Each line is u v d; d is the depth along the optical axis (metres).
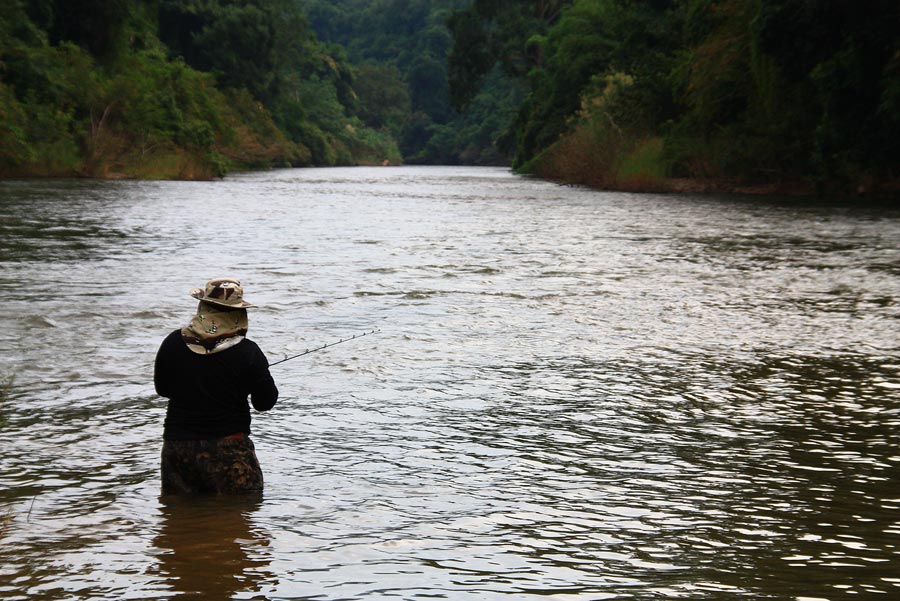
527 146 74.50
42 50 48.44
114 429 6.30
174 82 66.31
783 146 37.72
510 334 9.66
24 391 7.21
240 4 96.94
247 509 4.91
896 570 4.25
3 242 17.14
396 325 10.02
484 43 87.00
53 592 3.90
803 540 4.61
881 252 17.31
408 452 5.92
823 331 10.02
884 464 5.82
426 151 150.38
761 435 6.41
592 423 6.63
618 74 49.28
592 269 14.79
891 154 32.19
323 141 113.06
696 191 40.72
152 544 4.42
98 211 24.97
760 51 33.81
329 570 4.16
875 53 30.38
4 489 5.17
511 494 5.20
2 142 43.31
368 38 190.38
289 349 8.73
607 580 4.11
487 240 19.28
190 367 5.11
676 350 9.03
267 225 22.23
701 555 4.41
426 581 4.07
